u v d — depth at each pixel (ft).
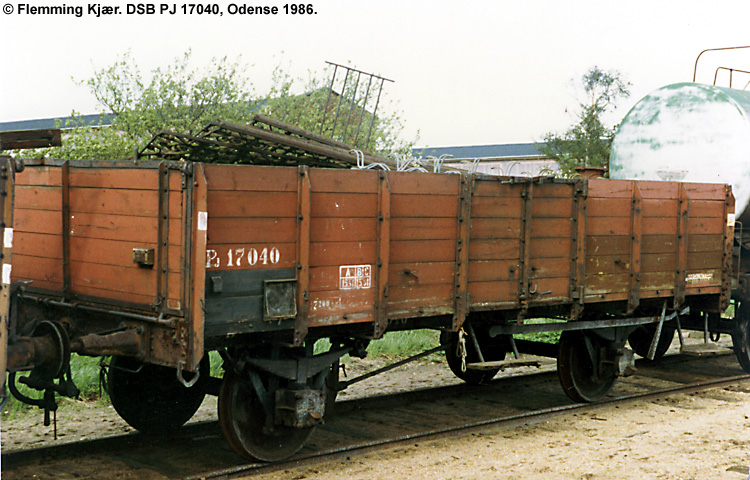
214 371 31.63
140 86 48.85
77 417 26.02
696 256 32.45
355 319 21.03
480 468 21.15
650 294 30.45
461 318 23.66
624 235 29.17
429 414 27.71
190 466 20.86
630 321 30.63
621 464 21.71
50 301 21.04
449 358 32.48
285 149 27.68
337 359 22.81
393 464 21.36
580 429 25.89
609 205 28.48
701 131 36.06
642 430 25.80
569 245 27.20
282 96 52.49
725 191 33.47
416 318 24.04
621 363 30.37
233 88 50.26
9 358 17.39
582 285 27.45
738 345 36.29
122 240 19.49
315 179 20.02
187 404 24.80
